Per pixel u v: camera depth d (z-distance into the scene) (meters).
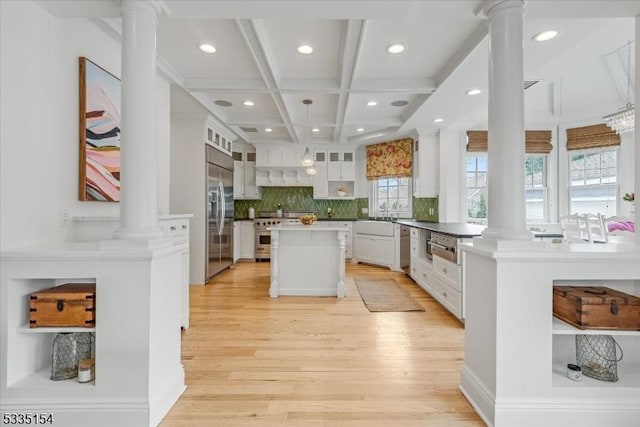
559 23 2.37
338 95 4.10
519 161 1.81
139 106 1.80
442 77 3.41
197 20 2.50
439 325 3.11
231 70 3.40
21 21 1.80
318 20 2.52
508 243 1.72
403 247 5.53
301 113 4.96
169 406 1.81
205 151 4.81
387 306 3.69
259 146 6.87
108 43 2.51
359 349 2.56
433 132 5.57
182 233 3.02
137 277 1.68
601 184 5.15
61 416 1.66
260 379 2.10
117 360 1.67
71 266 1.67
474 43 2.68
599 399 1.67
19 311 1.71
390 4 1.95
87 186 2.26
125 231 1.77
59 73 2.08
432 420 1.72
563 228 4.20
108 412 1.66
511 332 1.68
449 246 3.45
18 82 1.79
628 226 4.21
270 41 2.84
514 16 1.82
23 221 1.83
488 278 1.76
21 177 1.82
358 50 2.87
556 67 3.26
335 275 4.18
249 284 4.77
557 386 1.68
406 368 2.26
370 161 6.78
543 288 1.69
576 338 1.88
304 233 4.19
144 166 1.81
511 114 1.81
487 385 1.75
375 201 6.97
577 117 5.31
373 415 1.74
